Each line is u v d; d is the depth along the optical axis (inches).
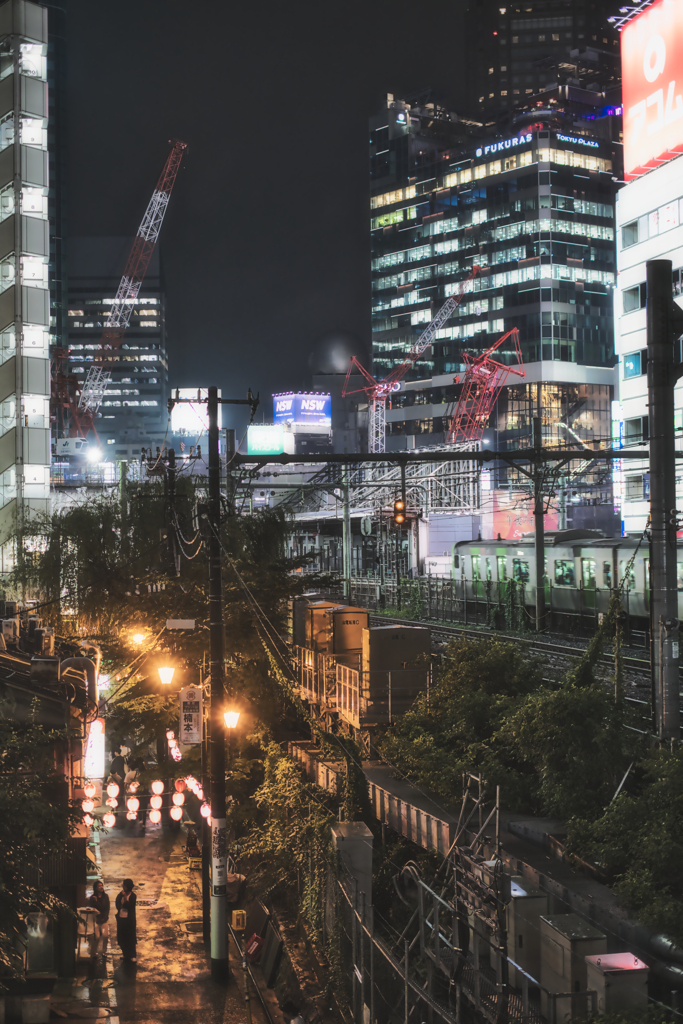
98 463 2871.6
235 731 971.3
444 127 6737.2
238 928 800.3
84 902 813.2
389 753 768.9
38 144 2271.2
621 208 2573.8
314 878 704.4
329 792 767.7
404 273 6476.4
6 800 541.6
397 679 853.8
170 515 1012.5
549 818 619.8
